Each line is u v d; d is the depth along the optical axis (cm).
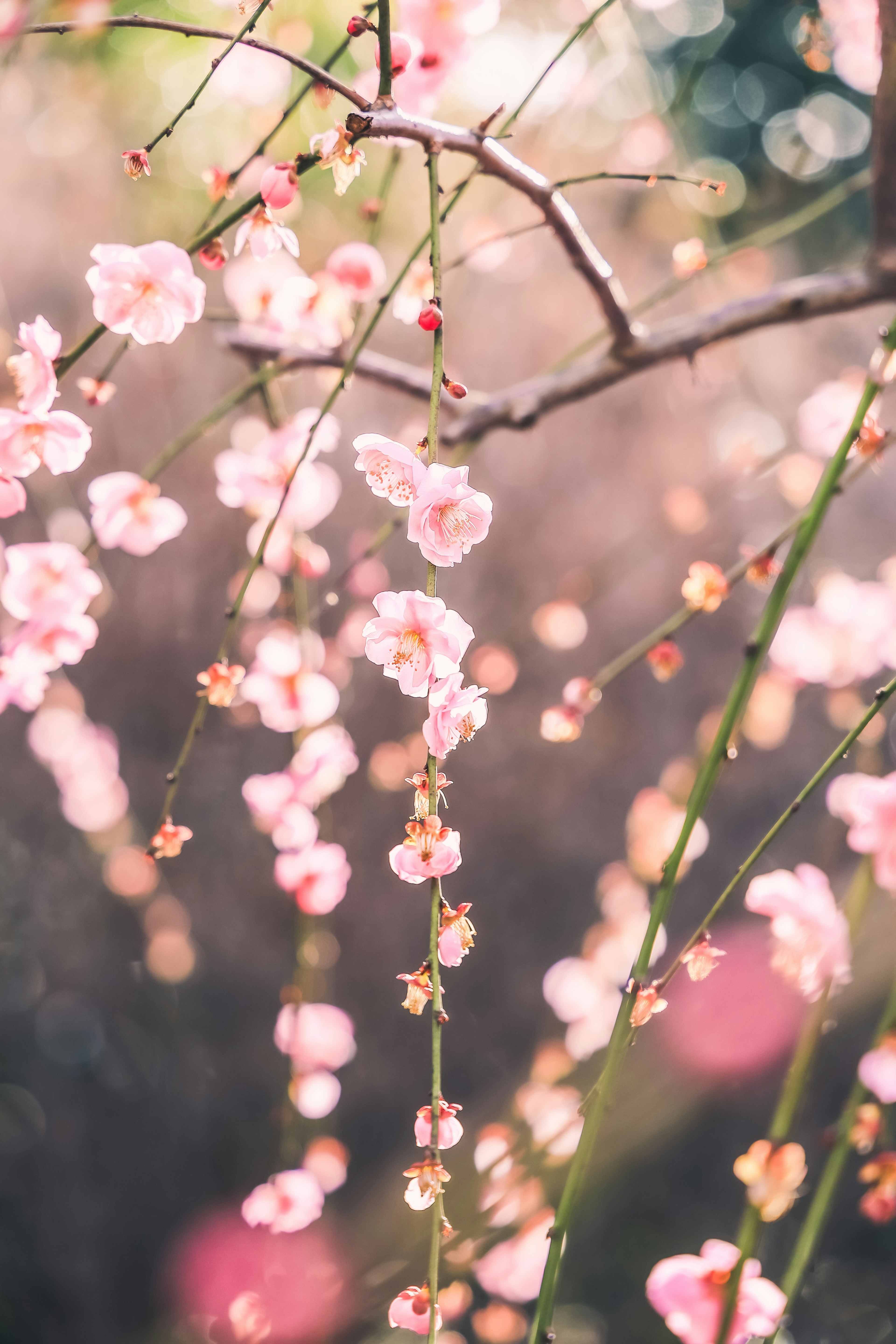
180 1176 241
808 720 268
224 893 251
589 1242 243
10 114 187
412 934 262
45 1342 220
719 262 123
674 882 104
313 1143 137
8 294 223
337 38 153
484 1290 188
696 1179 246
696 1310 105
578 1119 132
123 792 179
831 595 137
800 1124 244
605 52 160
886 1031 110
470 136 104
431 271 112
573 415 261
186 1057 246
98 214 210
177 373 228
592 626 269
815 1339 228
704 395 250
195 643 244
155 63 169
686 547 260
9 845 246
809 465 143
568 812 271
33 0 105
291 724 122
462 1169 171
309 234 166
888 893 132
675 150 170
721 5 271
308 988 126
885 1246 240
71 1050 248
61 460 105
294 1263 142
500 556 262
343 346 119
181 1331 211
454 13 112
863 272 114
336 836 246
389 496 100
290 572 123
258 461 120
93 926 247
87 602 112
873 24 118
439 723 99
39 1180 235
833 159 261
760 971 171
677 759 267
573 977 162
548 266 242
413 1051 259
